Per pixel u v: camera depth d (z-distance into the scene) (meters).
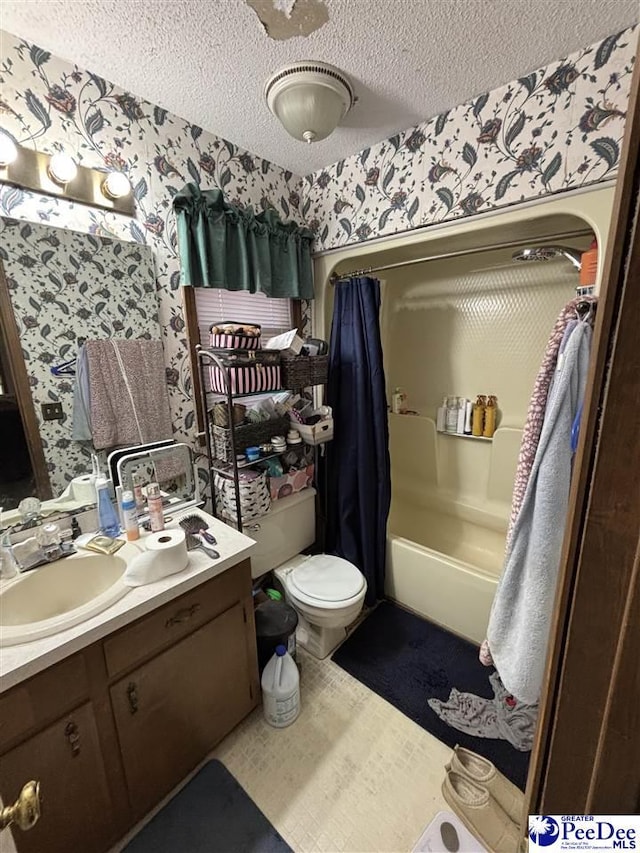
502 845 1.09
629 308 0.51
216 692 1.29
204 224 1.58
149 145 1.45
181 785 1.27
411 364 2.72
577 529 0.61
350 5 1.02
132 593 1.06
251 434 1.69
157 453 1.53
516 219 1.43
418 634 1.91
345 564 1.87
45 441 1.29
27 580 1.12
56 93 1.22
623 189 0.49
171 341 1.61
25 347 1.23
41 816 0.91
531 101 1.32
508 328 2.26
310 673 1.70
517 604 1.21
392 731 1.44
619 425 0.54
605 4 1.03
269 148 1.76
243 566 1.32
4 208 1.16
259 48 1.17
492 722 1.46
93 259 1.35
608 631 0.60
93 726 0.98
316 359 1.87
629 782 0.59
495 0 1.01
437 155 1.56
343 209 1.92
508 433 2.26
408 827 1.15
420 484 2.72
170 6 1.02
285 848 1.11
